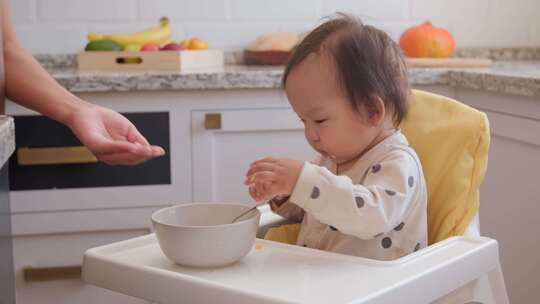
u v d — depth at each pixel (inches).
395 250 42.9
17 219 77.7
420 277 33.8
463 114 48.4
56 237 78.7
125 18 98.7
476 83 76.5
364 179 43.4
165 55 86.7
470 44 106.3
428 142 48.2
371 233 38.9
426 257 36.5
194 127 79.0
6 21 54.7
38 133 76.9
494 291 39.4
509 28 106.6
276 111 79.8
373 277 33.9
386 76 43.7
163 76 76.6
